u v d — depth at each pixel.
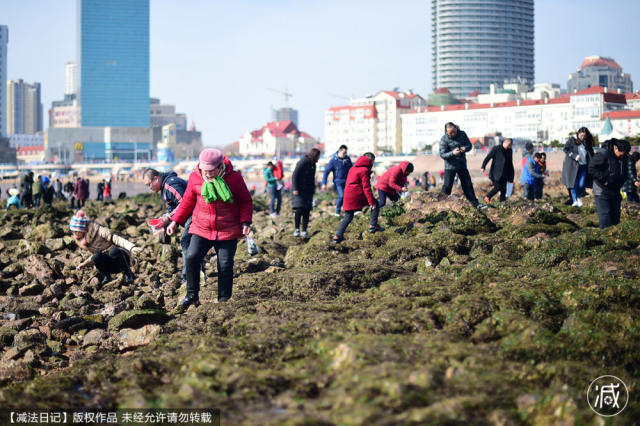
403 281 7.50
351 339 5.04
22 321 7.79
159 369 4.97
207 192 7.07
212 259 11.09
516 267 7.89
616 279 6.50
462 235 10.38
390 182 13.33
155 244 12.97
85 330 7.51
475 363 4.57
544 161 17.80
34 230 14.73
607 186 9.91
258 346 5.21
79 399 4.54
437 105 189.00
